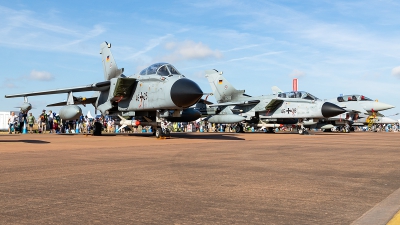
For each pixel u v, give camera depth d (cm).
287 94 3341
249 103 3544
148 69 2214
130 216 400
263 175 697
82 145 1549
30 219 388
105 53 2720
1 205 452
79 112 2411
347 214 409
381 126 6203
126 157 1038
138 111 2323
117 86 2228
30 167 811
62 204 457
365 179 653
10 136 2516
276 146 1502
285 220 385
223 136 2486
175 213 414
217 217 397
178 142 1773
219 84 4200
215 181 629
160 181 628
